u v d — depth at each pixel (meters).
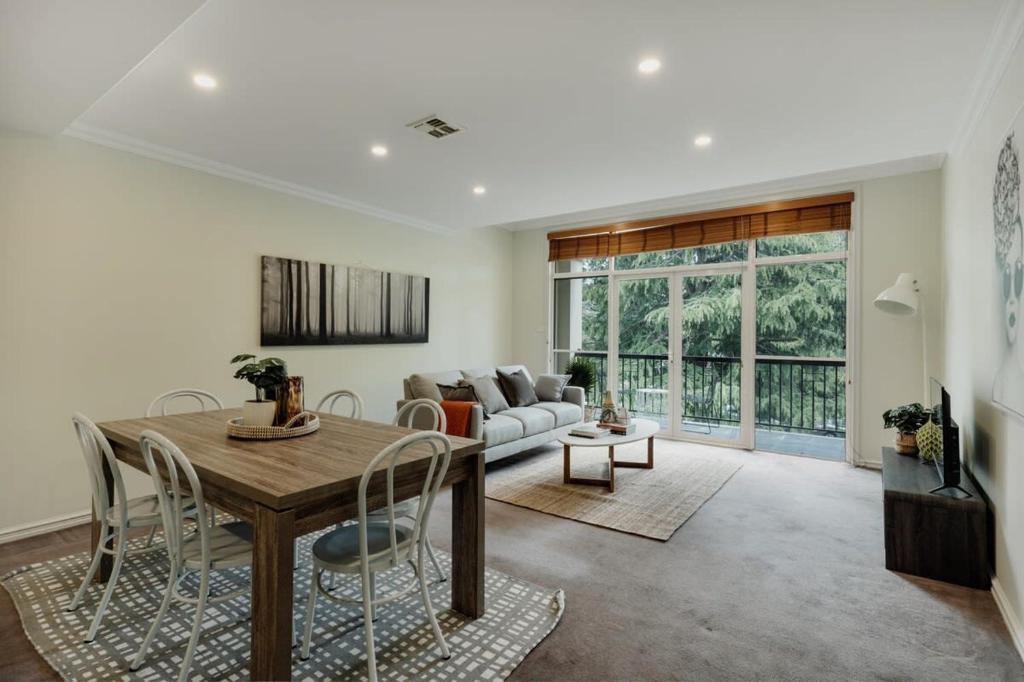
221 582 2.39
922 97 2.62
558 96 2.61
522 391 5.11
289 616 1.50
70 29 1.87
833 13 1.94
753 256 5.05
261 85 2.49
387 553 1.79
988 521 2.42
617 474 4.18
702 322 5.37
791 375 4.90
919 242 4.19
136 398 3.34
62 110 2.59
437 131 3.06
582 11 1.92
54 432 3.02
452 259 5.84
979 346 2.67
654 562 2.61
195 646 1.68
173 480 1.70
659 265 5.64
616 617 2.10
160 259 3.45
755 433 5.09
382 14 1.92
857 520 3.19
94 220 3.15
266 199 4.06
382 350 5.02
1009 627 2.01
